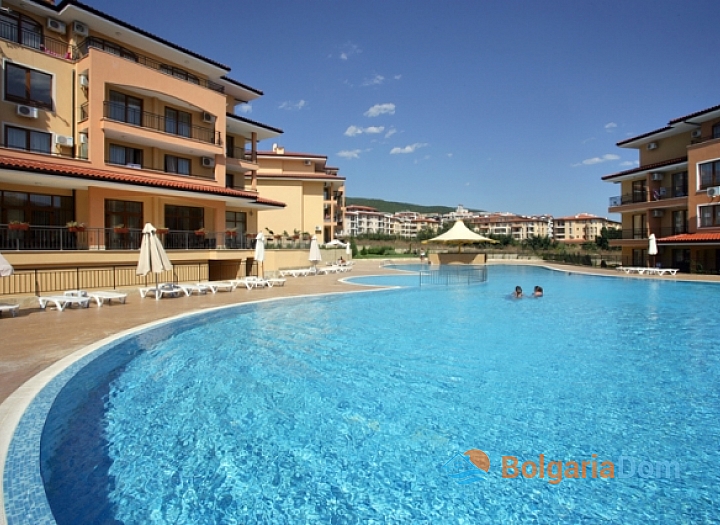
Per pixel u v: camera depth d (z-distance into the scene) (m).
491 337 10.73
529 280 27.27
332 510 3.85
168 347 9.62
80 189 18.77
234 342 10.09
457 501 4.00
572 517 3.79
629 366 8.23
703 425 5.63
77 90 19.38
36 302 13.66
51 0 19.41
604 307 15.87
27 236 17.38
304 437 5.26
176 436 5.25
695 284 23.34
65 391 5.84
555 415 5.93
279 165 45.25
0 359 7.16
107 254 16.80
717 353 9.23
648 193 33.72
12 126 17.39
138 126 20.33
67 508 3.78
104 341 8.48
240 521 3.67
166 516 3.71
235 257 22.55
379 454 4.86
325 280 24.66
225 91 28.73
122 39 21.38
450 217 178.12
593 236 122.69
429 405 6.28
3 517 3.17
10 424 4.59
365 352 9.23
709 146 27.61
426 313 14.34
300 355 8.98
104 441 5.10
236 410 6.08
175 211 23.11
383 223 134.38
